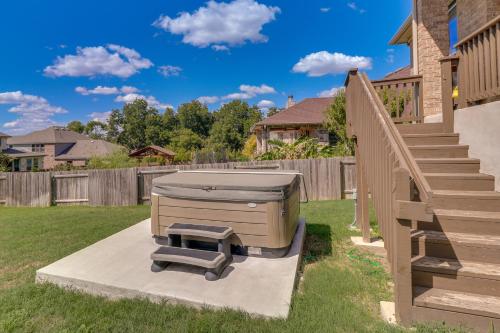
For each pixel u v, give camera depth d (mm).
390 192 2219
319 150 10352
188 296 2400
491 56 3133
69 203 9430
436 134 3770
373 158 2869
